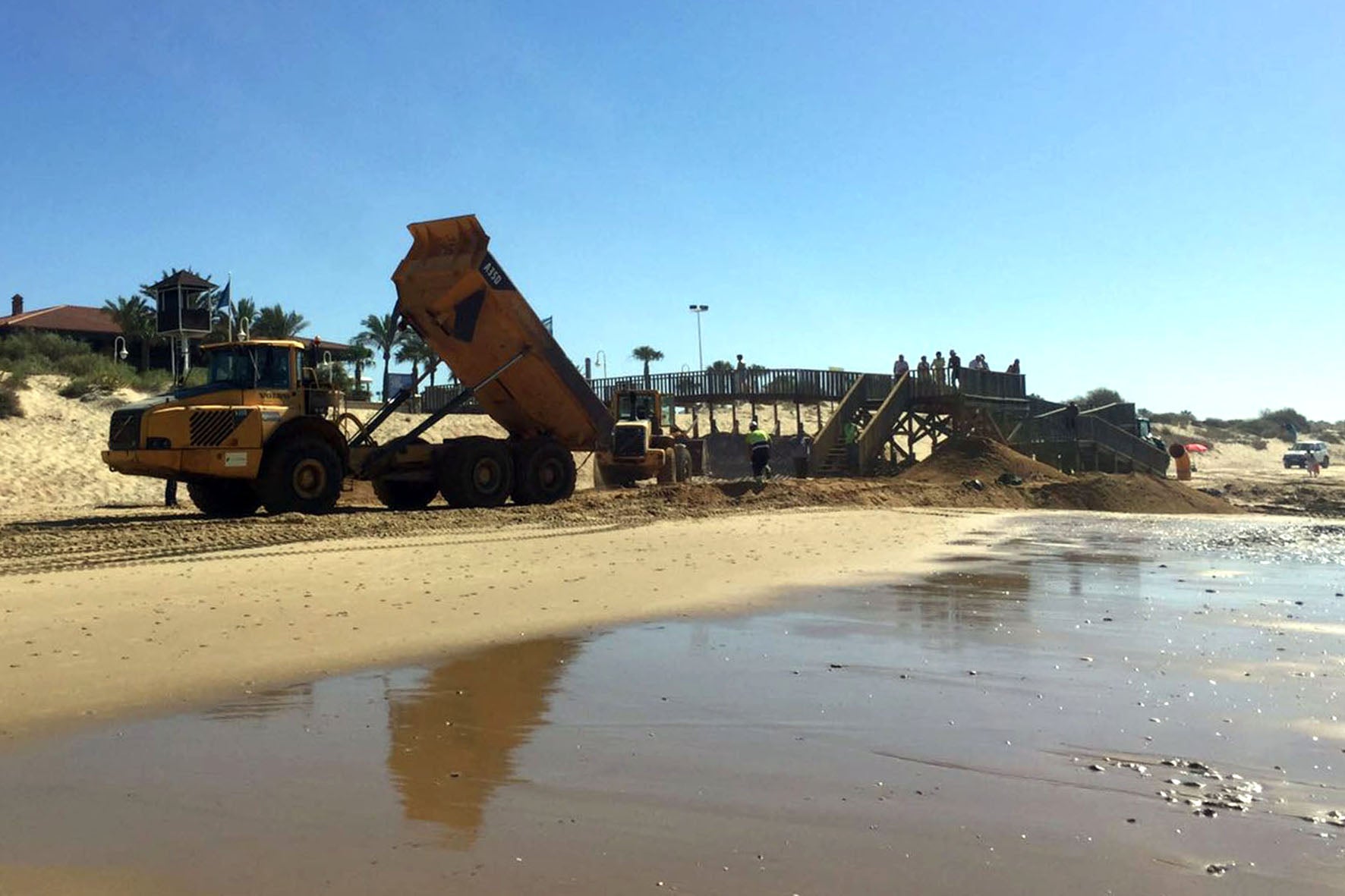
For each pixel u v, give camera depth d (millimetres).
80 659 6684
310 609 8586
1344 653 7062
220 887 3332
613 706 5707
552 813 4016
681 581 10594
